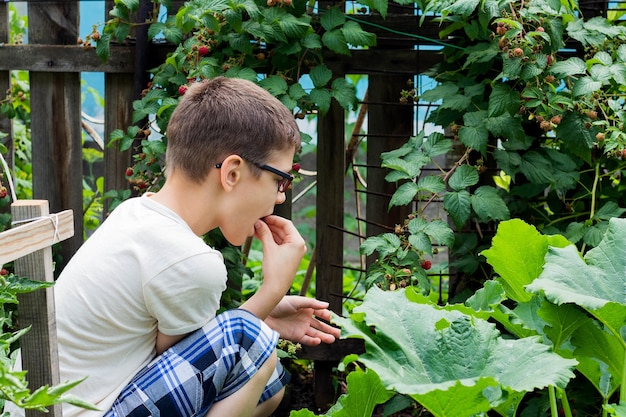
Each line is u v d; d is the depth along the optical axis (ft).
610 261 6.04
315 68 8.93
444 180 8.51
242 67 8.97
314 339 7.00
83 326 5.82
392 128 9.50
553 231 8.76
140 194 9.48
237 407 6.02
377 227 9.62
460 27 8.75
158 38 9.54
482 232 9.34
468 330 5.34
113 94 9.70
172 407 5.80
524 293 6.56
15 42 10.62
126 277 5.82
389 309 5.52
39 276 4.75
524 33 8.16
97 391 5.86
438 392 4.89
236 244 6.43
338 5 9.27
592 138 8.24
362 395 5.67
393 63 9.30
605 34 8.34
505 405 5.59
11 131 9.93
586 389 8.18
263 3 8.82
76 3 9.57
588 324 5.99
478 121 8.45
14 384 3.59
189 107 6.19
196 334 5.98
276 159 6.23
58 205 9.91
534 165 8.67
